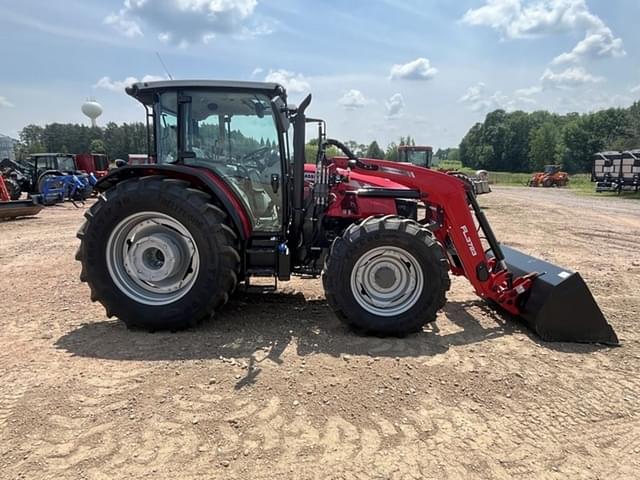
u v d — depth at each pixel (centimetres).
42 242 841
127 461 224
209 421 256
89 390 286
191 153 409
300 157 412
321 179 437
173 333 382
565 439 249
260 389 290
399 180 426
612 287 548
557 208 1662
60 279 565
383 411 271
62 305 460
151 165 388
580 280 373
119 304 382
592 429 259
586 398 290
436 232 459
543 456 235
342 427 254
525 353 354
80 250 386
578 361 342
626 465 230
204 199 379
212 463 223
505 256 482
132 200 372
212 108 405
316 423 257
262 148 415
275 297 489
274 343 364
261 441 240
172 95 404
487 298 444
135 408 267
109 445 235
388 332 380
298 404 274
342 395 286
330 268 376
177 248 384
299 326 404
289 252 411
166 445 236
